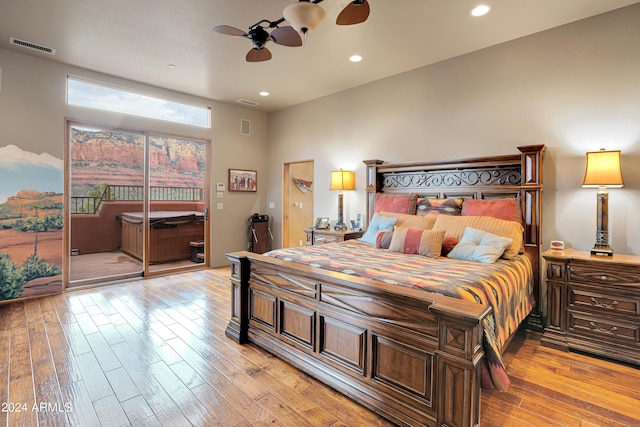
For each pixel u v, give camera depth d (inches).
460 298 70.7
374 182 176.7
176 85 189.9
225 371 91.7
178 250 210.8
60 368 91.9
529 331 125.3
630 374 92.5
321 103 212.7
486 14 114.7
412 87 165.6
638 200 109.2
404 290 71.5
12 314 133.2
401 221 145.0
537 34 127.6
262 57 109.3
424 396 66.0
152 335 114.7
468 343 58.7
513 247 114.4
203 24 123.2
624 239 111.7
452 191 150.6
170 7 112.1
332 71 167.6
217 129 224.1
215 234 226.4
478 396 60.9
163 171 201.8
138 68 164.6
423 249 119.3
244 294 111.5
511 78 134.3
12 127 146.2
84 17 118.3
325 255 116.0
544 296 124.3
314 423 70.6
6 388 82.1
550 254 111.6
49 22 121.6
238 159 237.3
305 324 91.8
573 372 93.7
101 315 133.0
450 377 61.1
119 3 109.7
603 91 114.7
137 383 85.0
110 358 98.0
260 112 249.8
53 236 159.0
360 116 189.8
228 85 190.1
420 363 66.7
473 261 109.7
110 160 180.5
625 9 110.1
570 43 120.6
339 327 82.6
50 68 155.5
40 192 154.3
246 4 110.3
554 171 124.9
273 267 101.1
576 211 120.6
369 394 75.2
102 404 76.3
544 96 126.6
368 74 171.6
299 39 98.4
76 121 165.2
